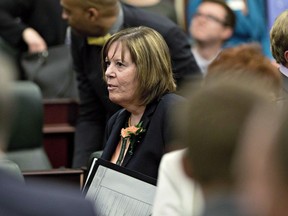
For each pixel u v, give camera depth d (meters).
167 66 5.71
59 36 9.97
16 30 9.73
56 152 9.01
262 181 2.92
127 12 7.04
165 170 4.14
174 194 4.06
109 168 5.31
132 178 5.22
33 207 2.94
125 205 5.19
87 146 7.32
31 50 9.60
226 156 3.07
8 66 3.14
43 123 8.68
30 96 8.13
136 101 5.68
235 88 3.16
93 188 5.30
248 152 2.97
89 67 7.12
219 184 3.08
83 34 6.97
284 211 2.90
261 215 2.95
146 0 10.09
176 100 5.61
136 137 5.63
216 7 9.62
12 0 9.74
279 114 2.97
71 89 9.38
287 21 5.67
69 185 6.45
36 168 8.04
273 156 2.88
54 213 2.94
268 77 5.09
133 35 5.72
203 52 9.65
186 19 10.20
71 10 6.85
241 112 3.10
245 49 5.35
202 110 3.12
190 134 3.12
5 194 2.96
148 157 5.58
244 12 10.08
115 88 5.69
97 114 7.36
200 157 3.09
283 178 2.87
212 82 3.28
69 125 9.17
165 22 7.09
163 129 5.57
